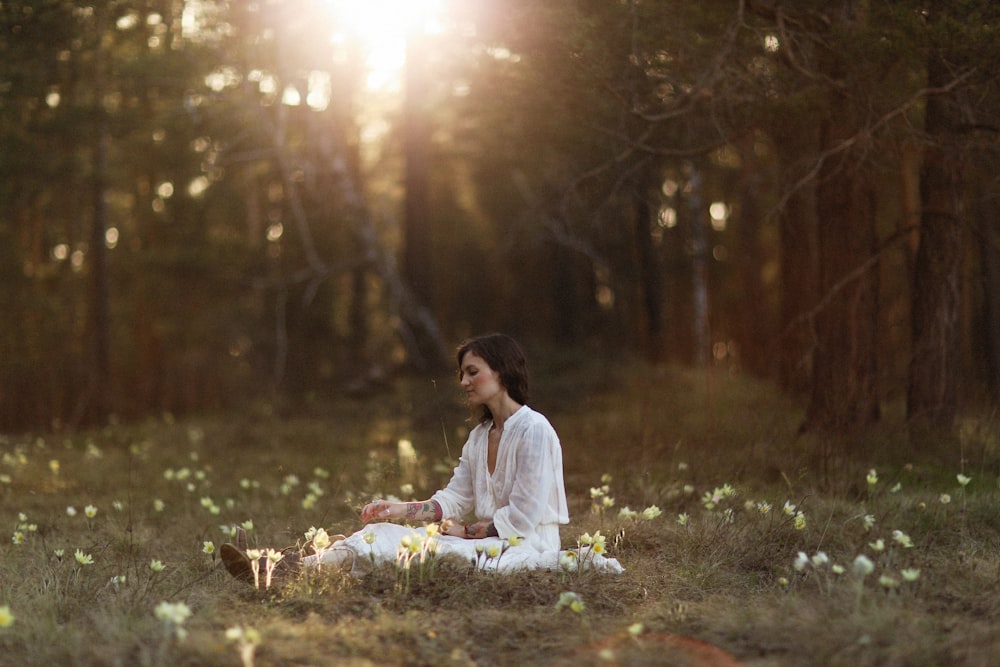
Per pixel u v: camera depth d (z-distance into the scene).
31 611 3.79
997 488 6.25
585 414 12.29
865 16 7.85
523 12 7.71
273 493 7.52
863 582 3.99
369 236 18.81
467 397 4.50
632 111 7.99
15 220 19.97
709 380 9.64
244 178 23.25
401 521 5.46
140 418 19.73
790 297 12.63
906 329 9.80
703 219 22.98
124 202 25.22
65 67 13.98
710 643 3.39
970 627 3.40
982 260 13.93
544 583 4.09
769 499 5.90
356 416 13.80
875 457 7.17
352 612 3.80
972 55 6.95
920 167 8.48
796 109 7.85
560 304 27.41
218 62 17.22
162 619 3.29
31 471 8.65
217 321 23.61
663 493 6.50
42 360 19.73
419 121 17.77
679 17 7.76
